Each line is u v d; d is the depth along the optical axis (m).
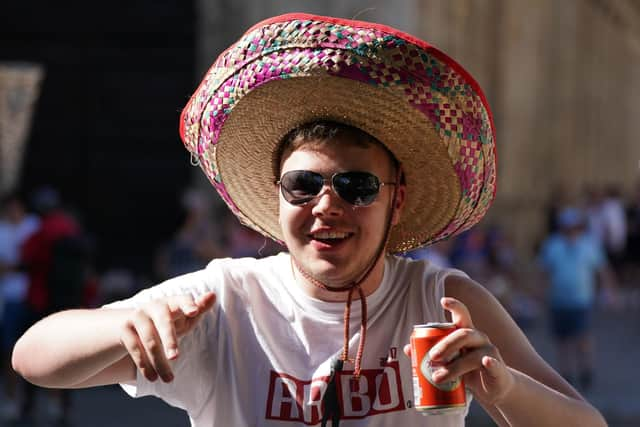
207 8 14.39
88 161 15.00
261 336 2.69
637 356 14.45
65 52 14.96
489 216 19.72
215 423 2.70
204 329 2.69
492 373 2.33
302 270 2.63
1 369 11.29
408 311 2.71
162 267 10.57
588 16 32.72
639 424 10.11
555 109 26.50
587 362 11.73
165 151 14.98
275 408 2.65
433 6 15.95
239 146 2.79
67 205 14.96
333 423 2.60
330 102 2.57
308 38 2.51
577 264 11.62
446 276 2.76
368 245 2.59
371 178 2.57
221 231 11.80
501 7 21.36
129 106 15.02
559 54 27.11
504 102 21.72
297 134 2.61
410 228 2.89
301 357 2.67
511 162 22.09
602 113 36.75
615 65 40.22
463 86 2.54
